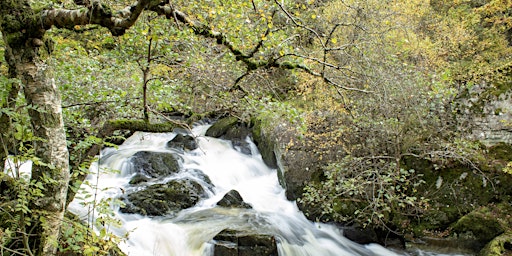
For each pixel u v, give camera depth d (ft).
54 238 10.05
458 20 34.37
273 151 29.09
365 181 21.15
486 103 23.59
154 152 29.19
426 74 23.58
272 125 28.09
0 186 10.82
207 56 16.89
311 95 24.59
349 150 23.07
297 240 20.66
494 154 22.48
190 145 32.99
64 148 10.30
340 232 21.75
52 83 10.09
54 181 9.56
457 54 30.71
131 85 17.02
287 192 25.40
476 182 21.50
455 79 26.35
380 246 21.27
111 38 14.70
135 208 21.93
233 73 17.97
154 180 26.21
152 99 14.99
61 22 9.53
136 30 13.96
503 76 23.84
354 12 23.52
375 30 21.24
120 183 25.45
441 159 22.34
